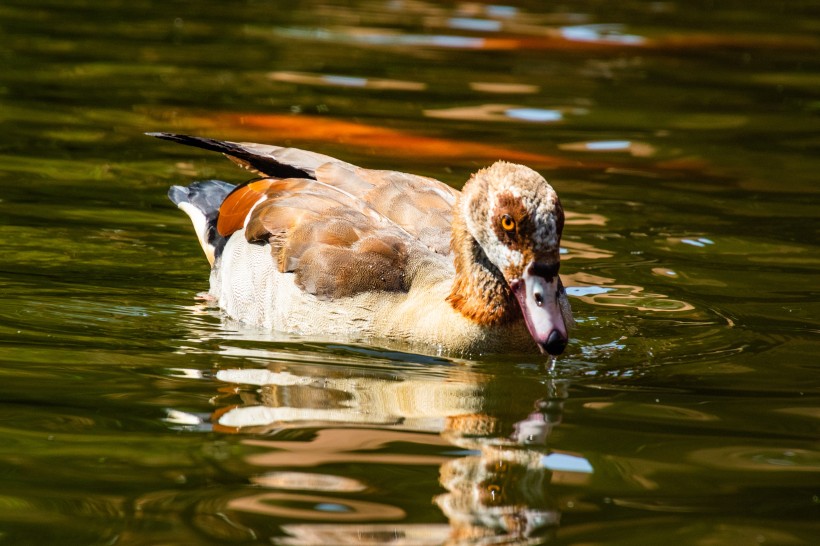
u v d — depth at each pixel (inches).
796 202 652.1
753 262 555.2
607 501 308.5
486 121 801.6
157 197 629.9
